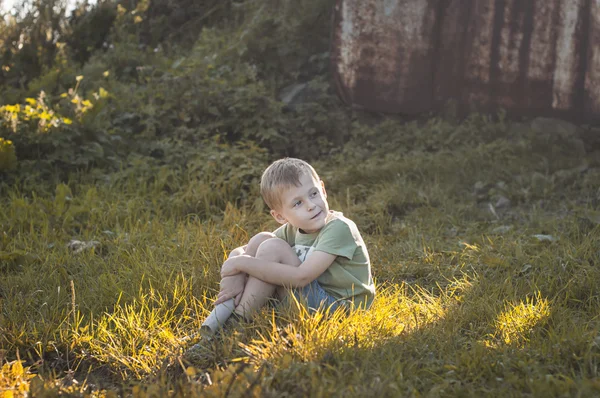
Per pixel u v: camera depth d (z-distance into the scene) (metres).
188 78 7.44
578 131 7.05
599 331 3.01
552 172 6.24
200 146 6.70
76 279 4.02
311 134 7.24
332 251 3.16
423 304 3.50
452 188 5.91
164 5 10.53
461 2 7.05
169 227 4.95
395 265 4.24
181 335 3.25
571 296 3.61
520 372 2.60
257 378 2.34
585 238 4.41
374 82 7.36
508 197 5.75
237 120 7.16
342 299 3.21
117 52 9.08
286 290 3.14
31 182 5.76
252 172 5.96
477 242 4.63
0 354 2.97
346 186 6.02
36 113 6.24
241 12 9.64
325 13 8.47
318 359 2.67
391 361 2.67
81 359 3.10
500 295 3.64
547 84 6.96
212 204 5.63
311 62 8.27
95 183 5.96
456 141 6.93
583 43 6.79
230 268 3.13
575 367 2.67
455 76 7.20
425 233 4.96
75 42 9.75
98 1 10.08
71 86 8.26
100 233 4.93
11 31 9.03
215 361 2.82
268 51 8.28
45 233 4.76
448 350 2.87
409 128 7.24
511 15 6.94
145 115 7.22
